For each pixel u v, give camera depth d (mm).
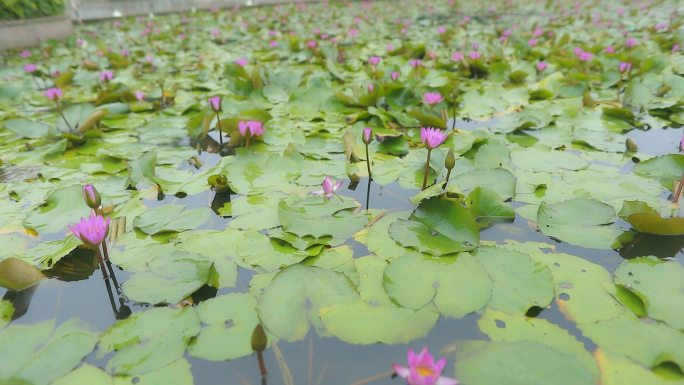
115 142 2084
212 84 3168
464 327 968
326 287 1057
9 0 4719
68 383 868
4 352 934
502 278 1081
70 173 1727
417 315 989
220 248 1230
